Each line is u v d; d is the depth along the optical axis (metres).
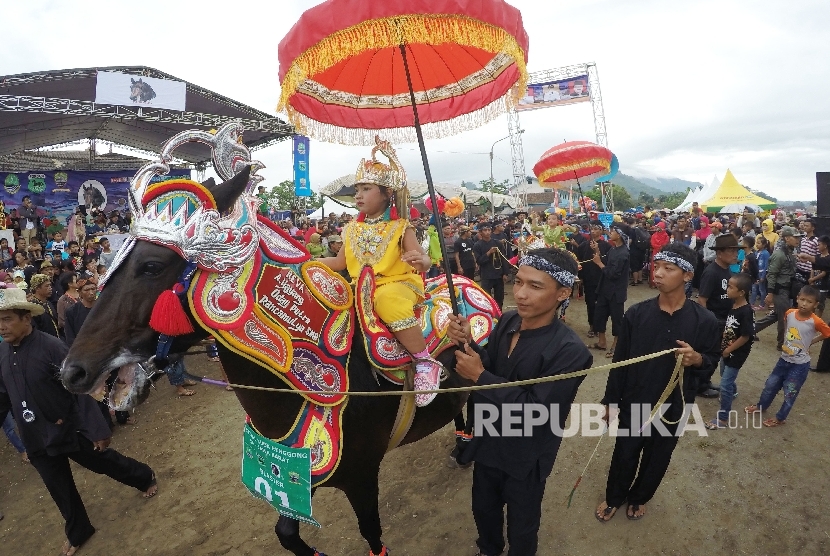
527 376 2.23
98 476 4.32
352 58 2.85
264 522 3.58
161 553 3.32
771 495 3.59
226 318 1.79
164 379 6.48
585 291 7.67
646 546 3.14
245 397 2.18
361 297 2.27
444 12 1.85
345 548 3.24
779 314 6.77
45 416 3.19
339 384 2.22
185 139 1.91
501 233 11.56
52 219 16.12
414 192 22.11
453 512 3.55
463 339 2.17
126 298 1.74
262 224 2.07
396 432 2.57
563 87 24.73
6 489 4.30
